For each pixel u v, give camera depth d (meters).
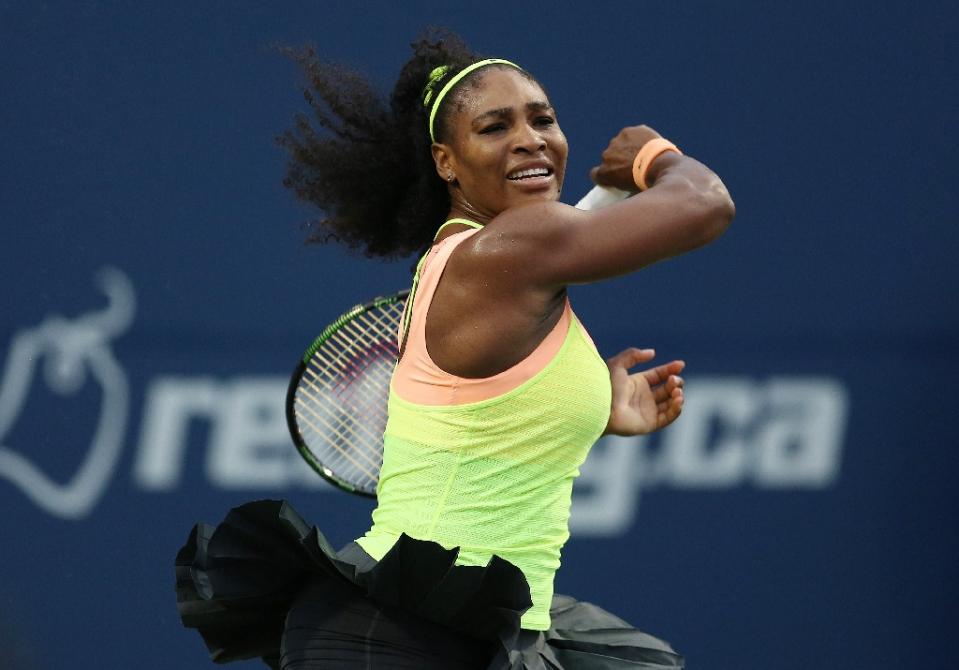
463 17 24.08
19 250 23.58
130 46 23.92
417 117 12.14
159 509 23.39
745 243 24.34
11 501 23.28
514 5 24.17
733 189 24.44
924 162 24.59
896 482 24.09
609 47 24.28
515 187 11.35
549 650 11.10
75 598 23.23
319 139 13.01
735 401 24.09
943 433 24.22
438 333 10.52
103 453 23.41
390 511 10.78
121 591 23.28
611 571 23.59
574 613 11.96
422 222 12.69
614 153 11.88
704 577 23.70
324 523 23.41
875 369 24.25
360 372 14.32
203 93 23.97
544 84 24.14
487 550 10.52
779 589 23.78
